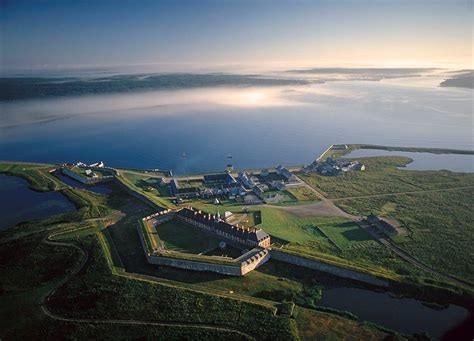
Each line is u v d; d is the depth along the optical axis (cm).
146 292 18600
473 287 18612
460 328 16275
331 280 19800
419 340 15275
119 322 16775
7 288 19538
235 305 17525
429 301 17925
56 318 17250
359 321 16600
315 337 15612
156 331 16162
